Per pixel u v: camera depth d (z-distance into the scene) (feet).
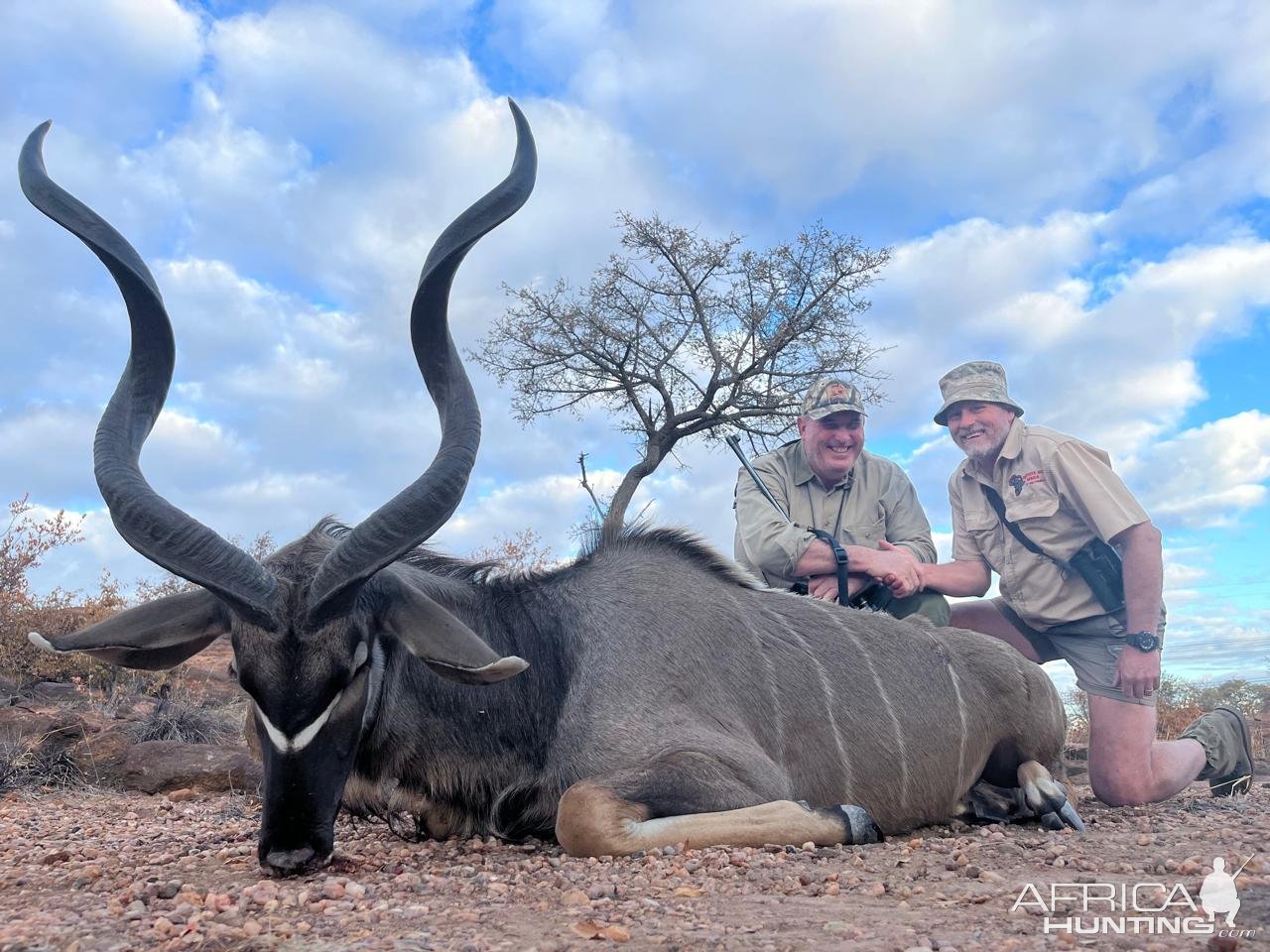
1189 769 8.24
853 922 3.70
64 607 12.94
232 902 4.14
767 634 6.54
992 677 7.17
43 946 3.52
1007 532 8.68
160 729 10.32
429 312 5.59
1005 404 8.61
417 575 5.86
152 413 5.43
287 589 4.82
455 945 3.45
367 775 5.53
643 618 6.15
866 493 9.08
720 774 5.57
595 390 25.22
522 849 5.54
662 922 3.73
